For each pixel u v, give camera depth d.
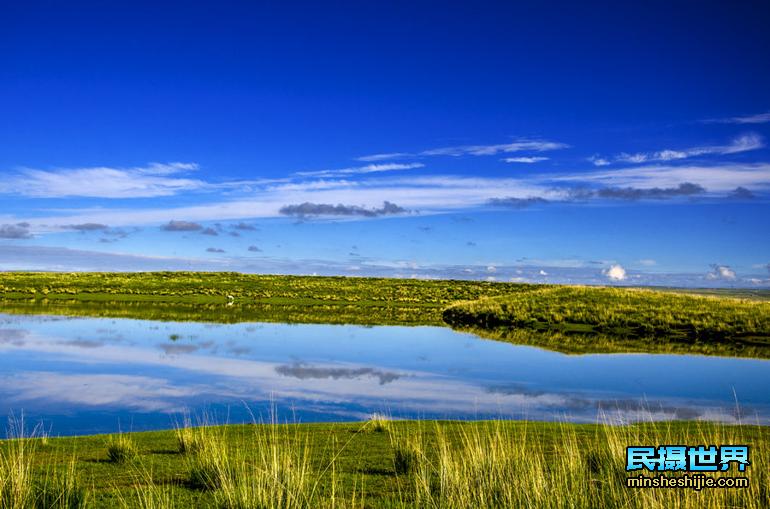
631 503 7.93
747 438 12.66
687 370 25.64
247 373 23.78
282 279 104.00
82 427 15.06
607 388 21.25
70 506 8.06
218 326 43.56
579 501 7.99
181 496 8.70
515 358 29.30
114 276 100.50
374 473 10.15
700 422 15.19
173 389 20.28
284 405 17.97
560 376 23.88
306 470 10.08
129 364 25.39
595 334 41.12
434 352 31.42
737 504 7.98
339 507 8.05
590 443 12.26
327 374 23.89
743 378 23.48
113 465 10.59
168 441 12.70
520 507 7.79
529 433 13.54
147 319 47.62
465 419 16.03
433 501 8.15
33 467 10.32
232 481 8.68
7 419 15.94
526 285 108.50
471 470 8.94
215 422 15.41
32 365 24.81
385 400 18.92
